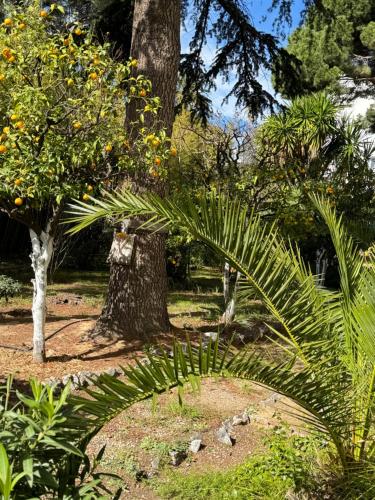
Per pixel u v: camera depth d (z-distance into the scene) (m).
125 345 7.78
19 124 5.37
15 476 1.82
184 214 3.20
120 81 6.24
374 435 3.51
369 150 10.50
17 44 5.83
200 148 10.41
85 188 5.89
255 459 4.35
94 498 1.96
